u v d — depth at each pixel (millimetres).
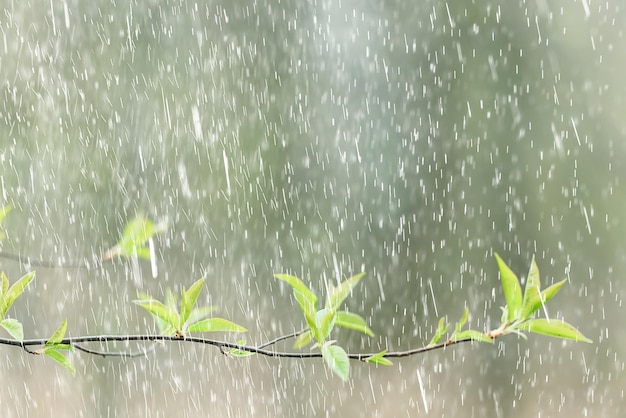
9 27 11664
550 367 13094
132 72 12789
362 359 2002
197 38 13555
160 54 13141
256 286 13102
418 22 14109
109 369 11672
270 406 12266
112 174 12000
